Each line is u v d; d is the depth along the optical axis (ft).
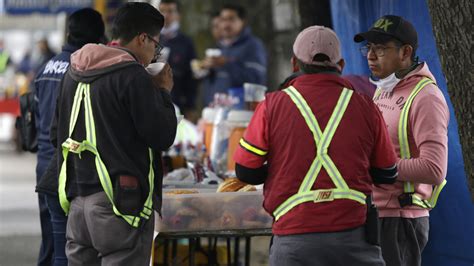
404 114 24.62
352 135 21.44
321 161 21.24
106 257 23.36
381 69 25.22
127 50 23.77
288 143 21.43
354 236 21.24
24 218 57.26
